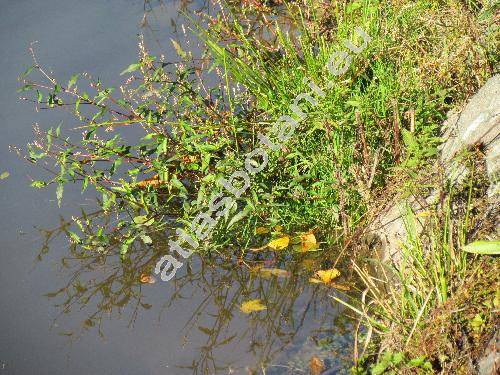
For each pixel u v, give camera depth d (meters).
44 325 1.42
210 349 1.31
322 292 1.40
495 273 1.17
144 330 1.38
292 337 1.30
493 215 1.30
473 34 1.59
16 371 1.32
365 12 1.81
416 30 1.76
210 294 1.44
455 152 1.45
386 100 1.60
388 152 1.56
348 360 1.23
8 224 1.68
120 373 1.29
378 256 1.44
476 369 1.07
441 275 1.19
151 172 1.74
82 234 1.63
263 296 1.41
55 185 1.78
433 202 1.39
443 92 1.55
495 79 1.49
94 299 1.47
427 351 1.13
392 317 1.21
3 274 1.55
